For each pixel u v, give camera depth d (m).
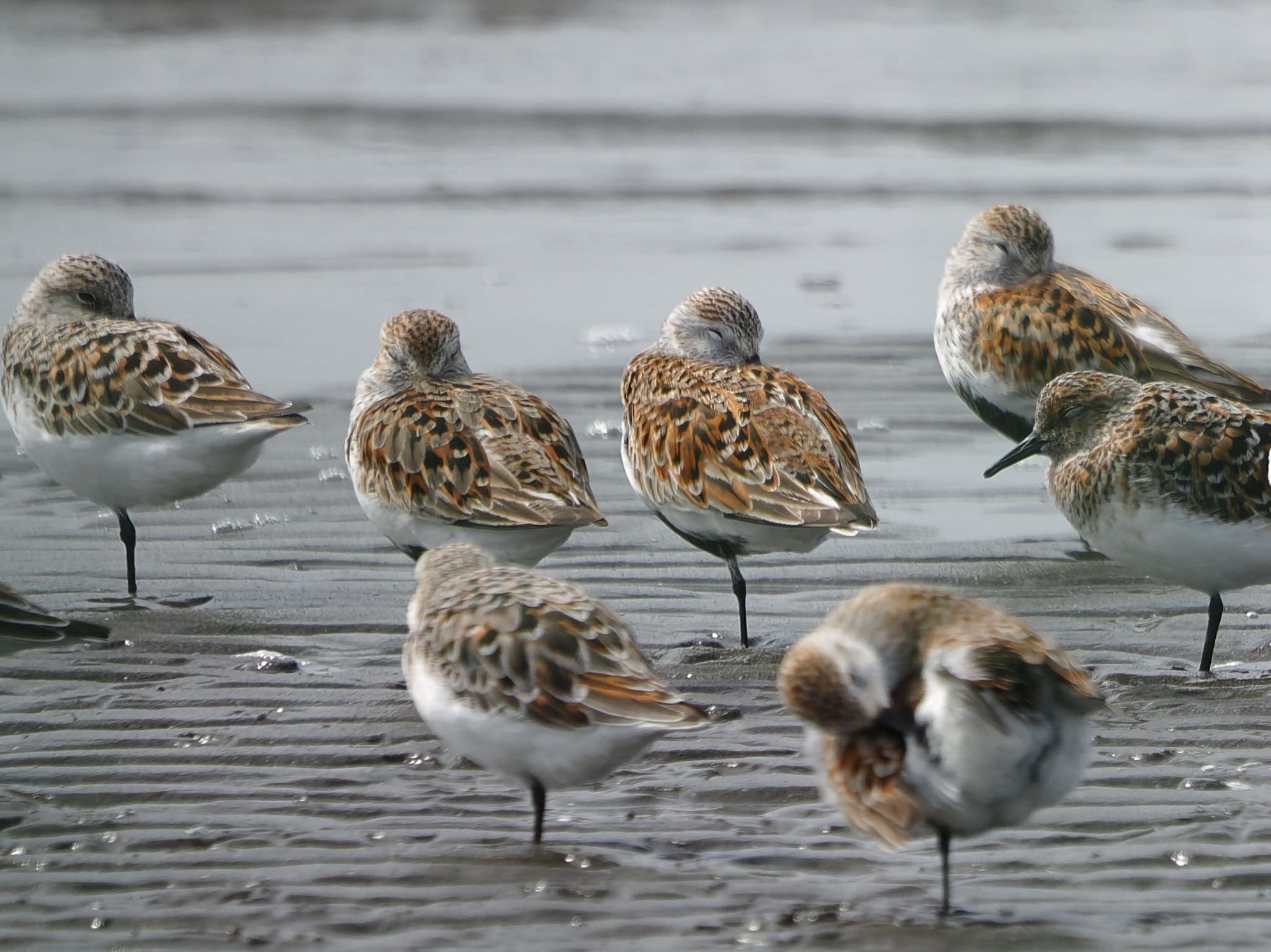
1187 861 8.13
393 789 9.13
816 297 20.97
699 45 34.62
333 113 29.52
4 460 15.70
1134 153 29.02
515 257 22.75
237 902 7.79
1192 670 10.99
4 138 27.91
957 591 12.62
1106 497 11.38
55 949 7.35
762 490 11.56
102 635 9.50
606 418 16.53
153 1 34.88
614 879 8.02
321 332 19.23
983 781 7.09
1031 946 7.34
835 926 7.54
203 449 12.59
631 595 12.52
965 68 33.72
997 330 15.06
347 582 12.78
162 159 27.17
